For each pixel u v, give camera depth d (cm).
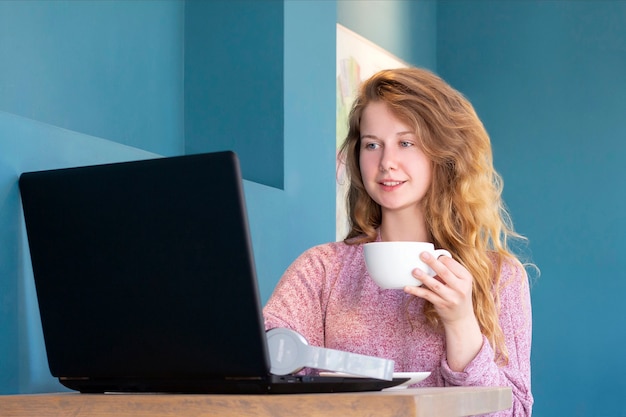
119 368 106
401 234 159
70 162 151
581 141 455
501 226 161
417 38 459
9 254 134
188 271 99
